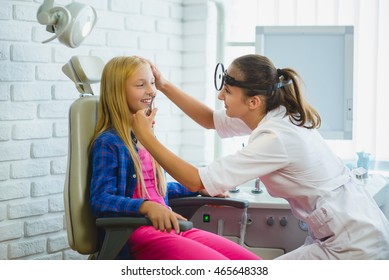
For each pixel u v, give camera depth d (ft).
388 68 10.14
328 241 6.70
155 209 6.23
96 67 7.34
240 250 7.01
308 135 6.80
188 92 10.72
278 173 6.76
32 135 8.46
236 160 6.51
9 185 8.24
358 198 6.83
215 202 7.41
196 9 10.56
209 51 10.62
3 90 8.07
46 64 8.59
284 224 8.48
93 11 7.68
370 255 6.55
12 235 8.30
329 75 9.61
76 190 6.73
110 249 6.38
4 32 8.03
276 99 6.82
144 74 7.07
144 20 9.98
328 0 10.27
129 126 7.07
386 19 10.12
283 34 9.62
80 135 6.88
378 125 10.26
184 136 10.77
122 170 6.84
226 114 7.14
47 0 7.47
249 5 10.52
